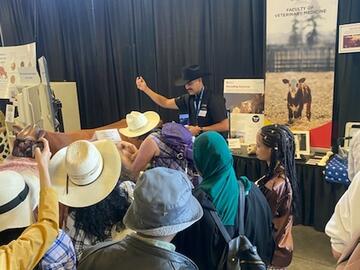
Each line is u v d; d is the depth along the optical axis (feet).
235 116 11.59
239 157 10.69
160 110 13.99
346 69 10.00
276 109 10.96
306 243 9.75
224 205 4.20
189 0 12.49
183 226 3.12
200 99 10.92
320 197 9.85
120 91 14.94
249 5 11.46
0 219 3.41
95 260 3.16
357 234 3.66
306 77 10.35
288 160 5.88
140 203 3.09
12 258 3.04
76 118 14.76
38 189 3.89
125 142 7.83
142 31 13.83
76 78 16.05
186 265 3.05
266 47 10.81
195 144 4.43
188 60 12.96
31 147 6.51
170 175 3.32
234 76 12.16
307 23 10.07
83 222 4.46
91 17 14.87
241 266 3.95
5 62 14.40
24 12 16.34
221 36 12.11
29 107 11.48
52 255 3.45
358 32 9.55
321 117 10.34
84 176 4.74
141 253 3.01
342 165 9.13
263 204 4.66
